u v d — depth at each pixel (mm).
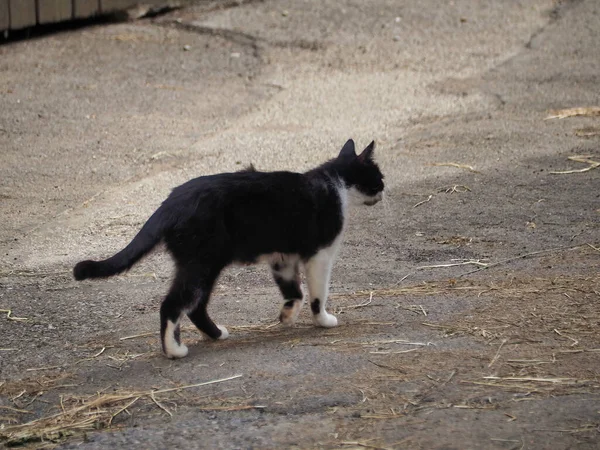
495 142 13484
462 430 5793
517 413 6000
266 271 9492
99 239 10289
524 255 9539
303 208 7582
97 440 5922
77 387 6773
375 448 5625
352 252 9859
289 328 7957
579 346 7078
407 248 9930
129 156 13273
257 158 13102
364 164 8172
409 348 7188
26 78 16797
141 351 7438
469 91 16203
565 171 12148
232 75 17328
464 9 20859
